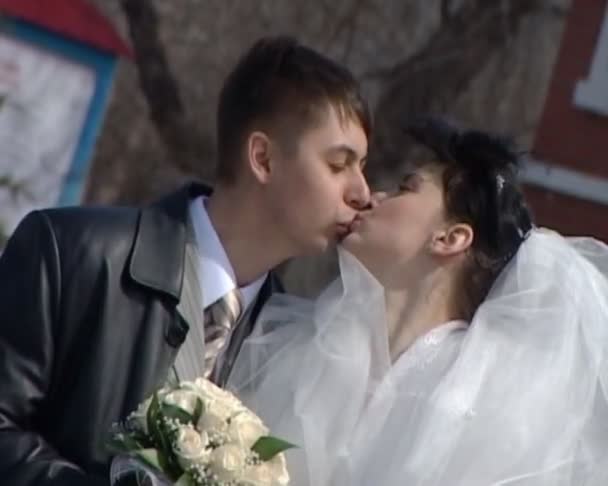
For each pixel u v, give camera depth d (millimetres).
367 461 6332
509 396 6359
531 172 16219
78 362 6246
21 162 12969
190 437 5770
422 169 6883
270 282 6949
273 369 6645
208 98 15703
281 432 6426
